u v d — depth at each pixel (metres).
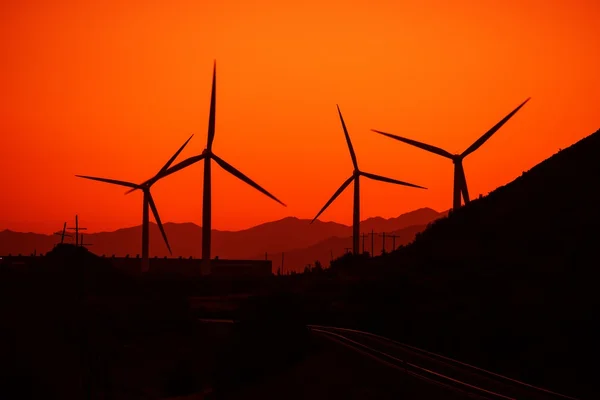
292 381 110.50
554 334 119.00
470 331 128.88
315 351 123.50
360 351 116.44
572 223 168.00
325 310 163.12
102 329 151.88
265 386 114.00
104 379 125.75
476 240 186.50
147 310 165.75
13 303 150.25
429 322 140.12
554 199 184.12
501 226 185.12
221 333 150.50
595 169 188.38
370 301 166.88
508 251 169.12
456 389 86.69
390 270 193.50
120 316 161.62
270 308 137.00
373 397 91.94
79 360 132.00
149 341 151.00
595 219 165.25
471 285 157.62
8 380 116.25
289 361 121.62
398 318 147.62
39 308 151.62
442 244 195.25
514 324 126.50
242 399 112.38
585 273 142.62
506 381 95.25
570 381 101.25
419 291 164.50
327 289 194.50
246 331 133.88
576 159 199.12
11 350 125.75
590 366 105.75
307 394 102.50
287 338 127.19
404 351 118.25
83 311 158.88
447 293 157.62
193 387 129.50
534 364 109.25
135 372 135.38
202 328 159.38
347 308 164.38
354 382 100.25
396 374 98.44
